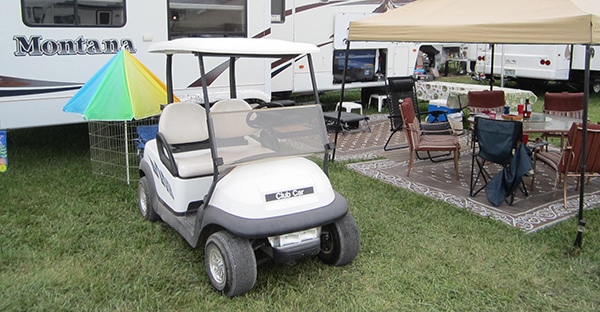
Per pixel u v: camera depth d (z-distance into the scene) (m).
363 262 3.71
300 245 3.20
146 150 4.41
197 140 4.28
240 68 7.01
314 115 3.61
